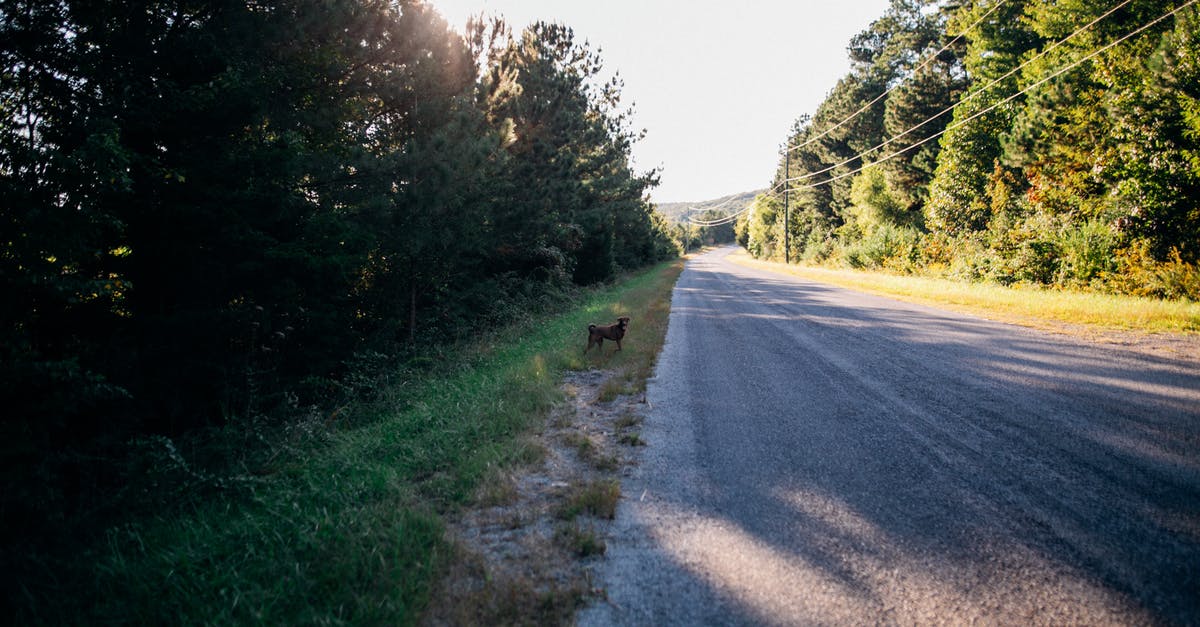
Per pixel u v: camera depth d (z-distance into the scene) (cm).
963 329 1030
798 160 5931
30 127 576
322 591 287
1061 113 2008
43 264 468
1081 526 317
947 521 335
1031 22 2516
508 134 1115
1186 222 1341
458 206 990
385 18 898
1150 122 1408
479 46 1153
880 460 438
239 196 649
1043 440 454
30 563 346
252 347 719
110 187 499
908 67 4250
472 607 271
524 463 468
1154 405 522
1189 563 274
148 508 441
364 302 1034
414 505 385
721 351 959
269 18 774
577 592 280
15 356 438
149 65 626
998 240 1817
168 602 293
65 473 464
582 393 718
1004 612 248
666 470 446
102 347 584
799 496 383
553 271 1853
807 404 609
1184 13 1377
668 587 284
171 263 641
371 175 875
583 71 1964
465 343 1138
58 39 588
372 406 717
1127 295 1298
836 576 285
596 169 2178
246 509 420
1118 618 238
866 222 4069
